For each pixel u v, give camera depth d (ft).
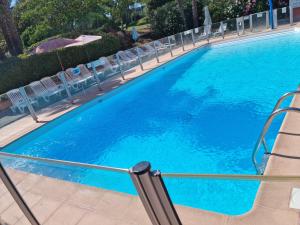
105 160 27.04
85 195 10.52
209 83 40.88
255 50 52.01
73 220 11.34
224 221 10.62
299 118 17.47
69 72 45.88
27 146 33.01
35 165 11.18
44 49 48.67
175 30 86.12
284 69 38.70
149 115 34.76
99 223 10.80
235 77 40.55
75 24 82.64
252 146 23.13
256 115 28.02
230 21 61.98
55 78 43.16
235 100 32.73
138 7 134.62
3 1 58.75
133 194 9.00
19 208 12.19
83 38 53.52
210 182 8.20
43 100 40.37
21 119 38.58
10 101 37.04
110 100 43.42
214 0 78.28
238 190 10.50
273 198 10.34
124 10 109.09
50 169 10.84
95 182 9.70
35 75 56.44
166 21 86.17
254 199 11.00
